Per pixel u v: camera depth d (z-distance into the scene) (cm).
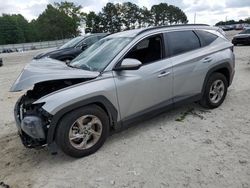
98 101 402
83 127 399
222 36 577
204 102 547
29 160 421
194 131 469
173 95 489
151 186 336
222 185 328
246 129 465
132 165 381
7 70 1520
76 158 408
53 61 514
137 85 438
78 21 10138
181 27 516
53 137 381
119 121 434
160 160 388
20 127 404
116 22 9738
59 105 372
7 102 745
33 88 434
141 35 461
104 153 417
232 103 593
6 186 360
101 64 433
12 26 9825
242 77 845
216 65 536
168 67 471
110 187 340
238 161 372
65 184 354
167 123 507
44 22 9962
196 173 353
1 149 464
